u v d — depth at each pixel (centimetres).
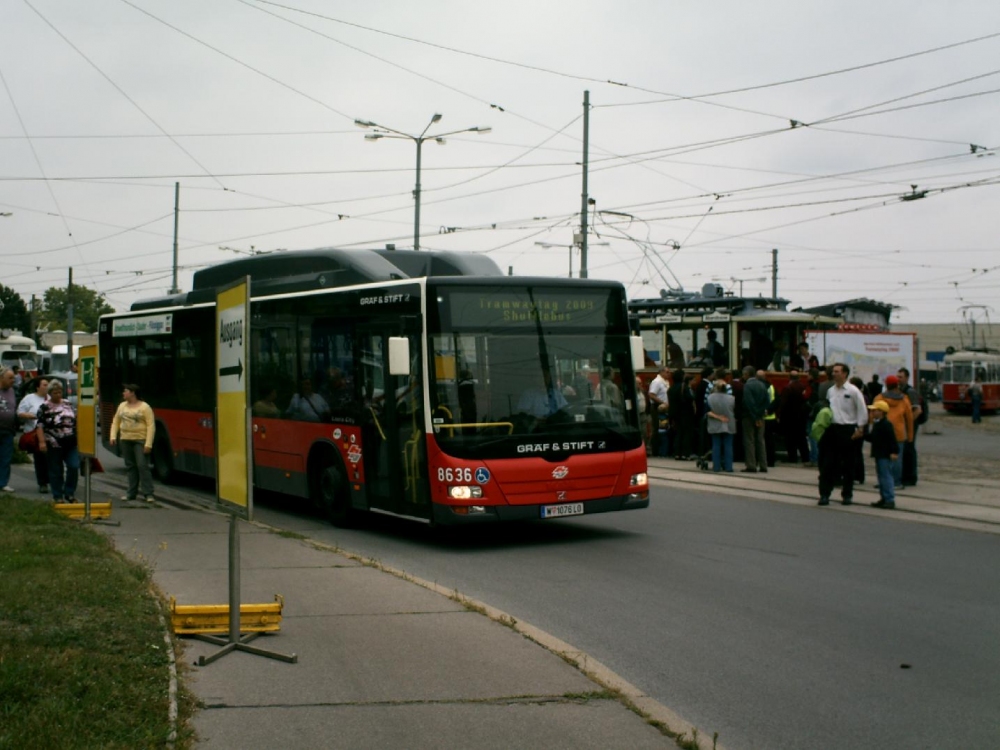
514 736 538
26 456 2202
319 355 1370
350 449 1295
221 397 691
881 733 578
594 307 1219
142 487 1528
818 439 1548
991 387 5900
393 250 1433
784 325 2462
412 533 1292
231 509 675
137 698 547
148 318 1848
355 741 524
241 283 650
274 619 729
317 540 1230
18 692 537
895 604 895
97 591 779
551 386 1178
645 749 525
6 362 4922
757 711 614
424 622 769
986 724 594
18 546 975
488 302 1164
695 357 2575
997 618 847
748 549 1170
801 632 799
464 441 1127
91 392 1243
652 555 1131
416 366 1159
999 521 1371
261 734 529
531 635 734
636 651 743
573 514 1168
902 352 3259
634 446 1218
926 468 2211
